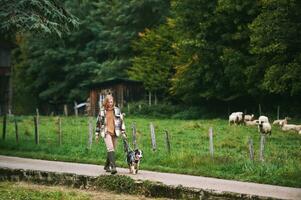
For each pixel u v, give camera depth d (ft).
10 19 67.87
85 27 203.00
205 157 58.65
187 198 42.86
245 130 96.94
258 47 110.83
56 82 212.23
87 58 201.77
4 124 81.51
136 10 184.65
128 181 45.78
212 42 142.31
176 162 58.08
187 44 139.64
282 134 91.45
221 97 143.23
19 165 56.75
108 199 42.93
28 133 89.76
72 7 210.38
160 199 43.06
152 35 165.58
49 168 54.54
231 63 132.67
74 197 43.47
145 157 61.16
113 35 189.37
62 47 207.00
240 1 134.10
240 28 133.59
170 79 151.43
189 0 144.77
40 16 71.10
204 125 107.04
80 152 67.00
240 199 40.55
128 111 149.38
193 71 144.15
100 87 167.22
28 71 218.79
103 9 210.18
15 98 232.94
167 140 64.54
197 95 147.84
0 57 161.48
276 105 137.08
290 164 52.90
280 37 101.71
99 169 54.24
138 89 165.48
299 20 99.91
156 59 163.02
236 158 59.11
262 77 128.16
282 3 98.78
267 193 41.60
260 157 55.77
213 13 141.79
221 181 47.80
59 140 75.10
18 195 44.04
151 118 142.10
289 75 106.32
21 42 228.22
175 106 150.92
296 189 43.83
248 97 144.56
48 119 133.49
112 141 50.88
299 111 131.44
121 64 184.85
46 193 44.91
